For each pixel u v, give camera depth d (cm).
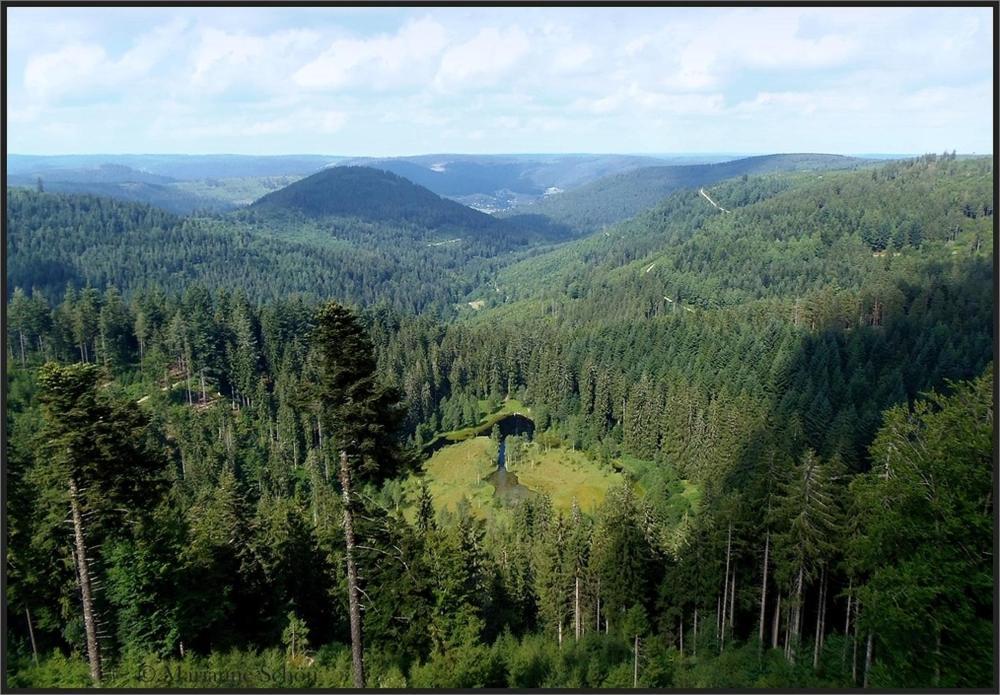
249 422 11912
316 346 2631
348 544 2858
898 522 2491
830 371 13138
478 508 11156
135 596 3881
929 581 2377
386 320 19300
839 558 4416
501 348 18700
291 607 4816
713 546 5222
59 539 3584
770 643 5253
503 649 4388
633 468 12662
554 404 15750
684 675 4419
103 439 2950
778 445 9338
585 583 5588
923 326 13950
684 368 15688
